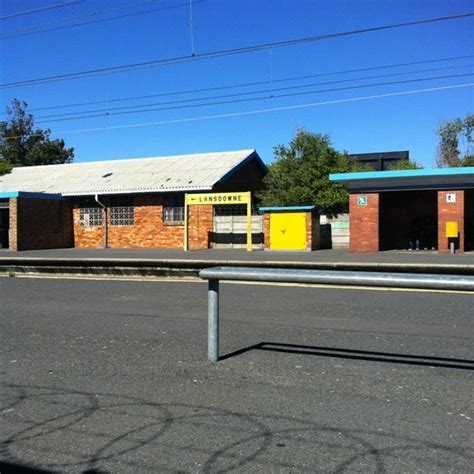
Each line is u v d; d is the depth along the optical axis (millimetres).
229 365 5676
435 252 19469
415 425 4070
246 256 17750
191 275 13391
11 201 24625
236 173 27719
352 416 4262
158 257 17781
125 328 7520
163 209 25500
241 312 8562
